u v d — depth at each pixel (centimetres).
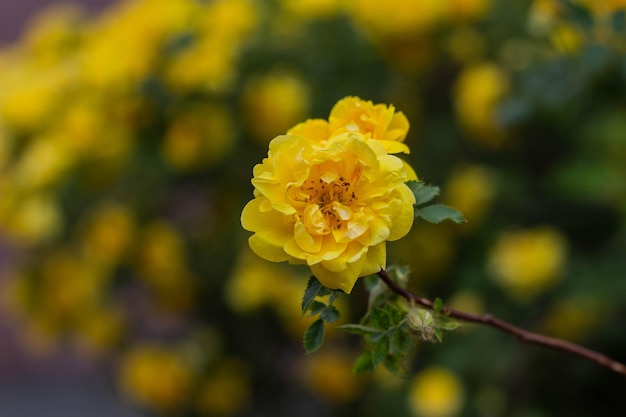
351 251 38
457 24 85
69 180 84
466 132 86
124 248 87
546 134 85
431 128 89
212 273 91
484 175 84
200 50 80
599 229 86
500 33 87
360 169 38
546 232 81
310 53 86
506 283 76
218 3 85
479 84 79
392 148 40
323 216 38
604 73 65
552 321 79
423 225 86
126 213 87
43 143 84
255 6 87
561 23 60
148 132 84
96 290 90
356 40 85
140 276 91
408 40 85
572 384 81
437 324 40
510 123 66
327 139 41
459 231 86
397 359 42
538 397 79
